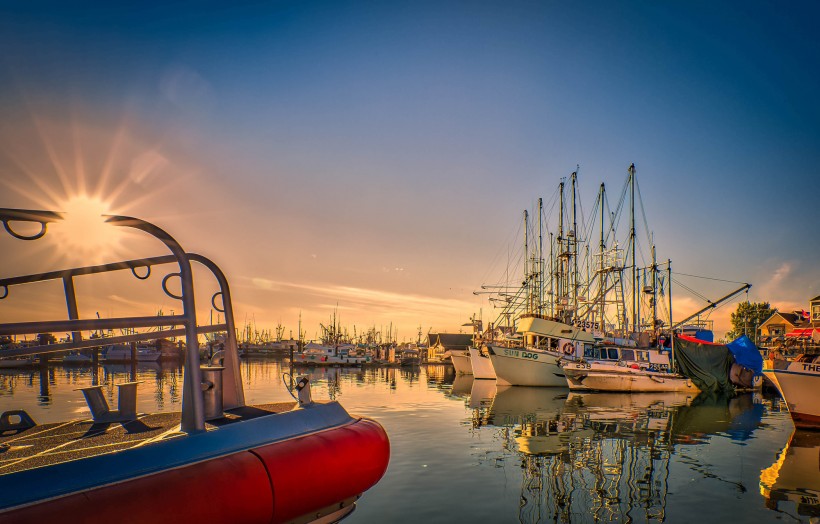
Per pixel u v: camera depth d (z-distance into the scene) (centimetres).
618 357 4116
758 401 3375
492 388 4069
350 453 531
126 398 589
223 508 396
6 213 361
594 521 966
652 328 4794
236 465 426
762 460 1485
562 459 1457
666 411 2711
